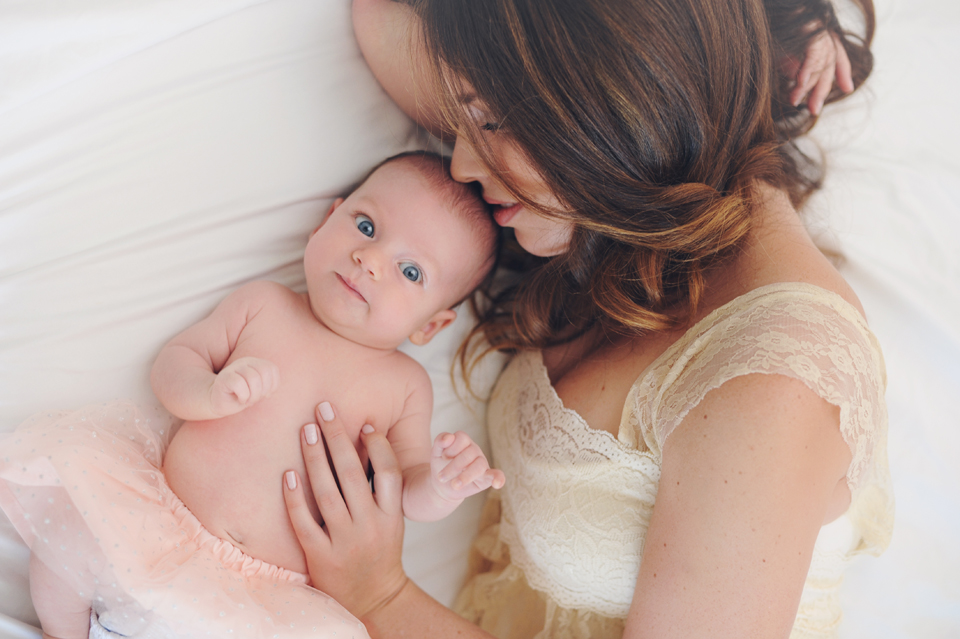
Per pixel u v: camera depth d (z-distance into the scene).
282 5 1.09
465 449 0.97
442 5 0.82
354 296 1.07
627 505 0.97
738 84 0.90
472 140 0.89
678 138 0.86
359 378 1.12
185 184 1.08
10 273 0.99
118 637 0.86
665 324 0.97
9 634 0.92
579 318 1.17
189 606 0.85
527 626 1.15
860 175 1.47
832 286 0.89
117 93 1.02
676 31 0.79
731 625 0.78
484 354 1.31
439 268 1.11
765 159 1.02
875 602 1.40
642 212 0.89
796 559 0.77
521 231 1.07
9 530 0.96
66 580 0.85
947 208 1.47
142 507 0.90
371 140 1.21
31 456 0.85
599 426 1.02
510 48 0.78
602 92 0.79
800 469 0.76
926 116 1.51
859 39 1.43
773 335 0.81
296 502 0.99
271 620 0.89
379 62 1.14
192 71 1.05
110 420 0.99
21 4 0.94
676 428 0.85
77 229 1.01
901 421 1.43
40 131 0.99
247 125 1.10
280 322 1.09
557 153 0.83
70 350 1.01
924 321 1.42
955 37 1.55
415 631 1.05
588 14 0.76
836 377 0.78
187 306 1.10
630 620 0.88
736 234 0.94
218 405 0.94
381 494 1.04
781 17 1.31
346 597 1.03
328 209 1.21
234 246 1.13
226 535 0.99
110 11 0.98
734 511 0.77
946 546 1.41
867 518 1.08
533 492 1.10
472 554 1.35
